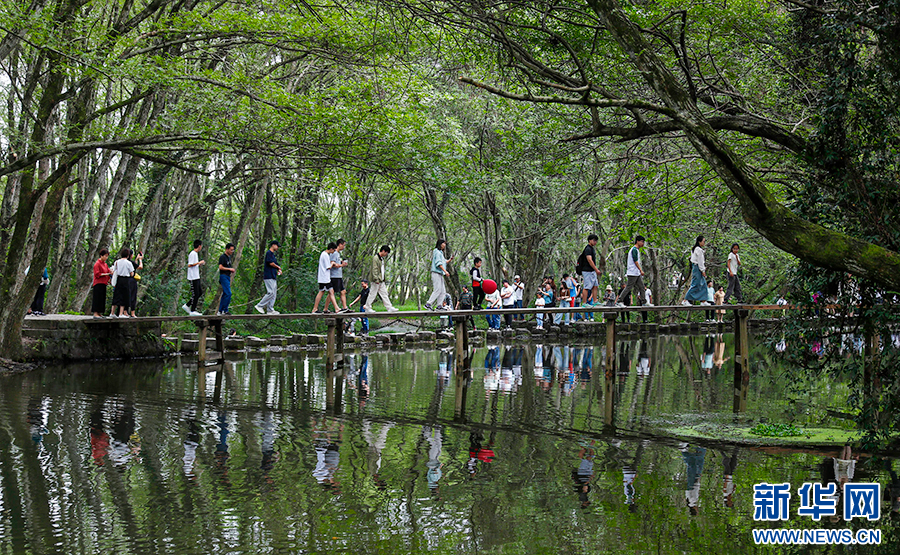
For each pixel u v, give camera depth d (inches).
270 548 221.5
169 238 1090.1
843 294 317.7
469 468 314.0
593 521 247.9
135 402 466.9
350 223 1259.8
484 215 1230.9
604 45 366.9
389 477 298.8
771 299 1339.8
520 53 291.1
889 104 275.4
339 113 544.4
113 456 325.1
